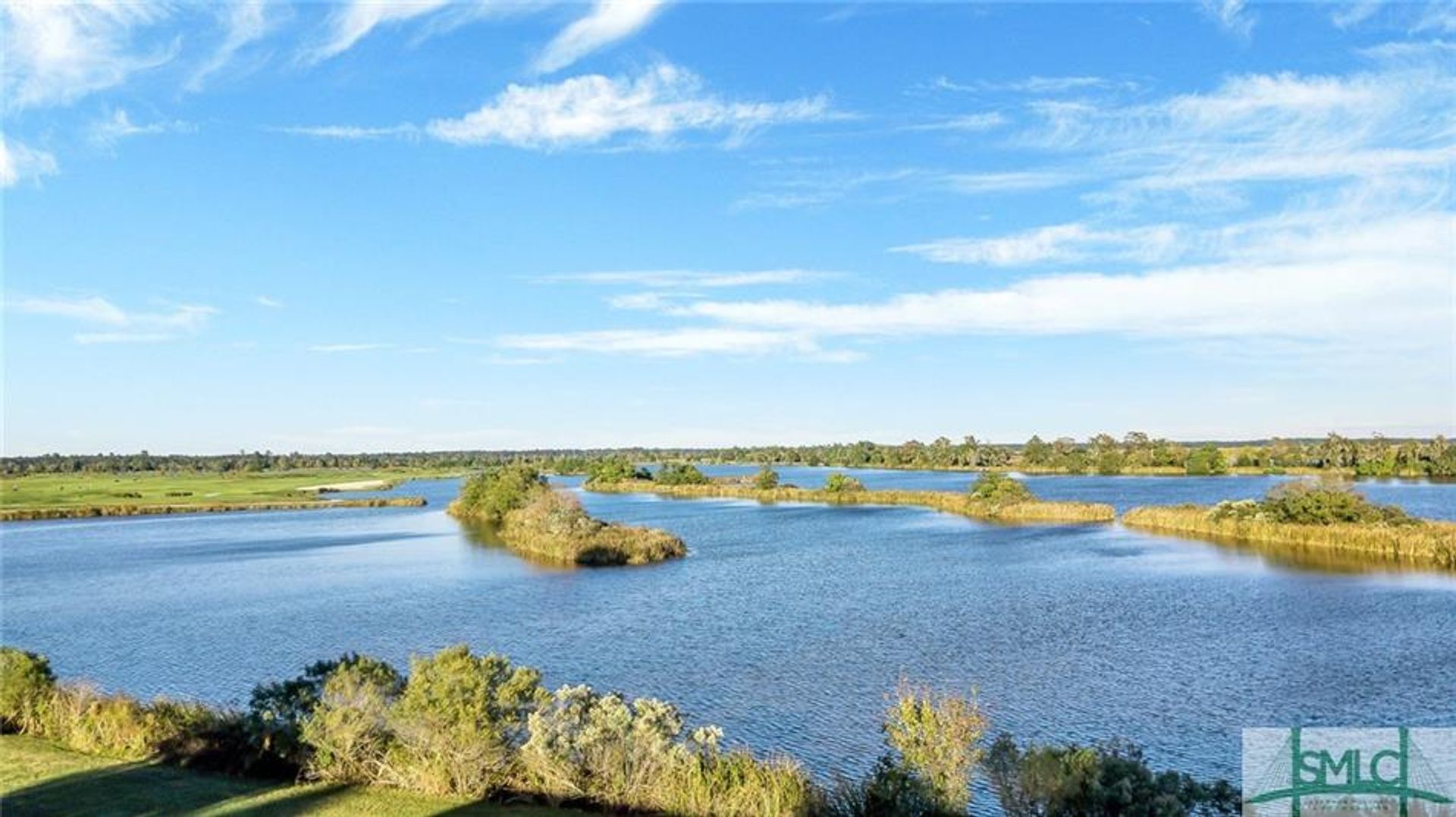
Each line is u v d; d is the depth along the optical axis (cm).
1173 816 1455
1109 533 8238
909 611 4681
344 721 1927
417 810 1727
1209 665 3462
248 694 3353
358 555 7581
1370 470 16600
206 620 4822
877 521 9956
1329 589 5116
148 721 2194
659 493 16325
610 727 1850
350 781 1922
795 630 4231
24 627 4756
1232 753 2506
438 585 5841
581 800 1797
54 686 2486
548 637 4175
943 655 3675
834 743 2628
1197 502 11825
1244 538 7581
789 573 6119
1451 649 3656
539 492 10500
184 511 13062
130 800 1780
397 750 1923
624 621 4528
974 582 5600
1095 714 2867
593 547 6862
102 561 7444
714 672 3469
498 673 1966
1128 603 4794
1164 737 2644
